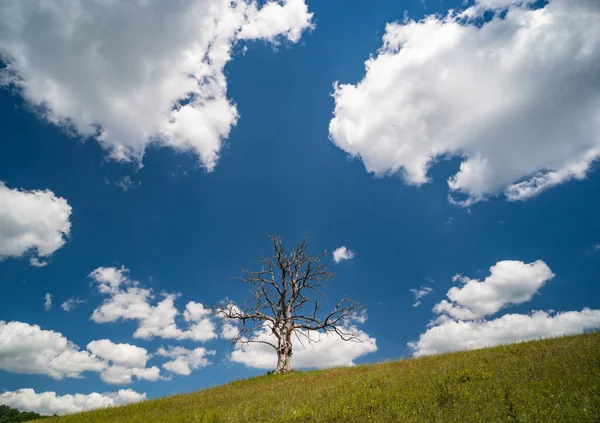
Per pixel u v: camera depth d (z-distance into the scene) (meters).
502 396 8.60
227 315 32.72
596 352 11.24
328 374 20.77
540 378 9.81
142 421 12.68
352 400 10.75
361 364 23.67
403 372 15.16
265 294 34.06
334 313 32.34
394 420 8.47
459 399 9.33
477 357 15.34
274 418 10.23
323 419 9.33
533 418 7.09
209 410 12.76
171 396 20.44
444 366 14.47
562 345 13.84
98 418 15.38
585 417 6.74
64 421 15.75
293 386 17.09
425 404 9.27
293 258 34.84
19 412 25.48
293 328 32.28
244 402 13.73
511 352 14.96
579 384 8.70
